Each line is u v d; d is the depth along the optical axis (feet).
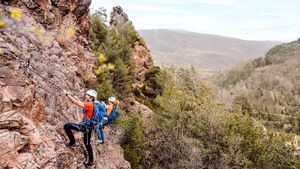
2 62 28.60
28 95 27.81
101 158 39.19
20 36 34.42
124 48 109.81
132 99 100.07
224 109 87.81
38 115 29.04
